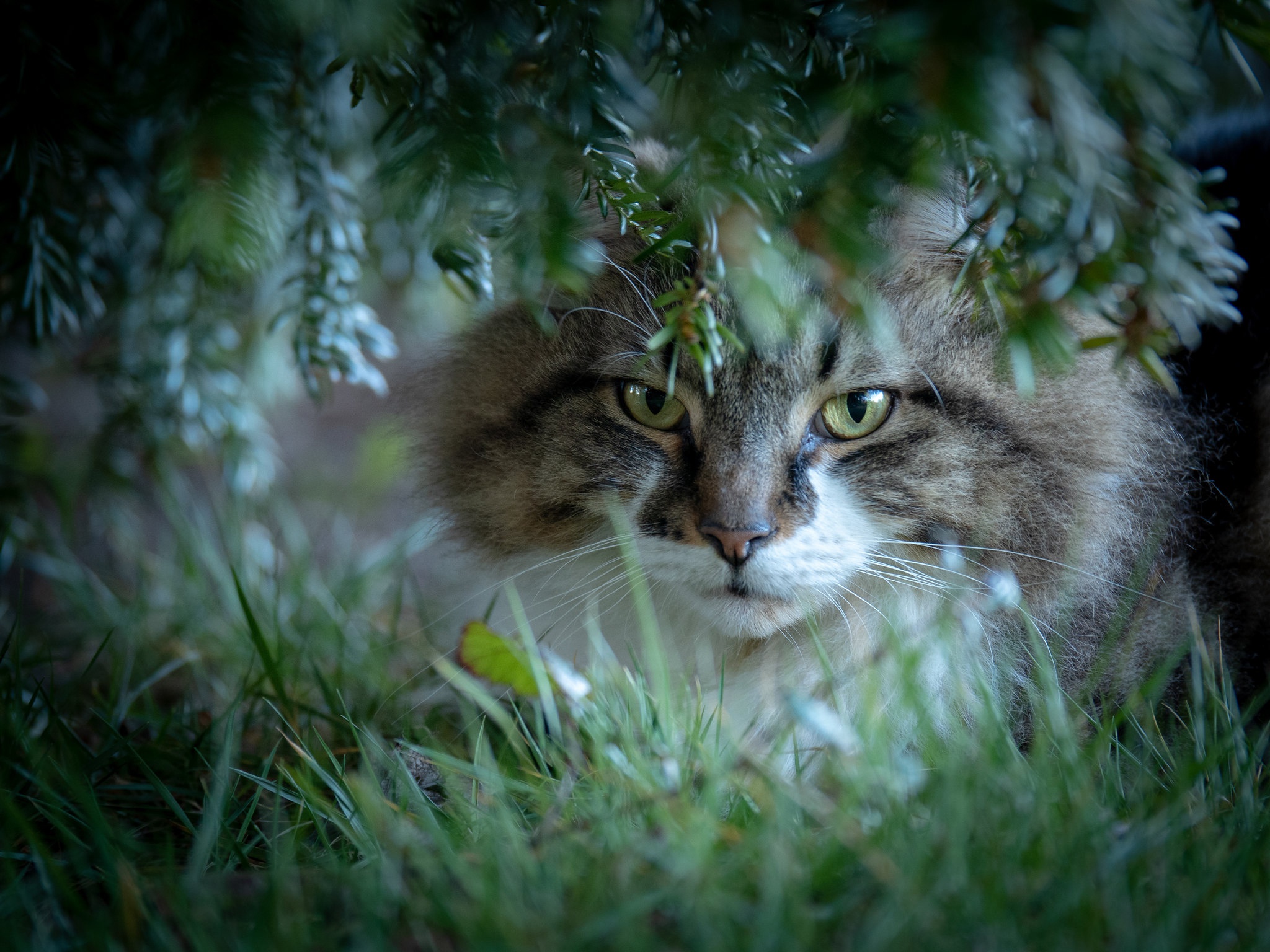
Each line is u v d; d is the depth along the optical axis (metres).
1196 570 0.90
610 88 0.83
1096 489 0.89
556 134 0.82
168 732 0.90
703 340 0.83
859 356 0.87
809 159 0.83
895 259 0.86
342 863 0.82
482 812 0.83
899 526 0.88
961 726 0.85
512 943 0.78
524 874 0.80
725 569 0.88
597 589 0.90
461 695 0.90
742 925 0.79
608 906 0.79
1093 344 0.82
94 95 0.86
